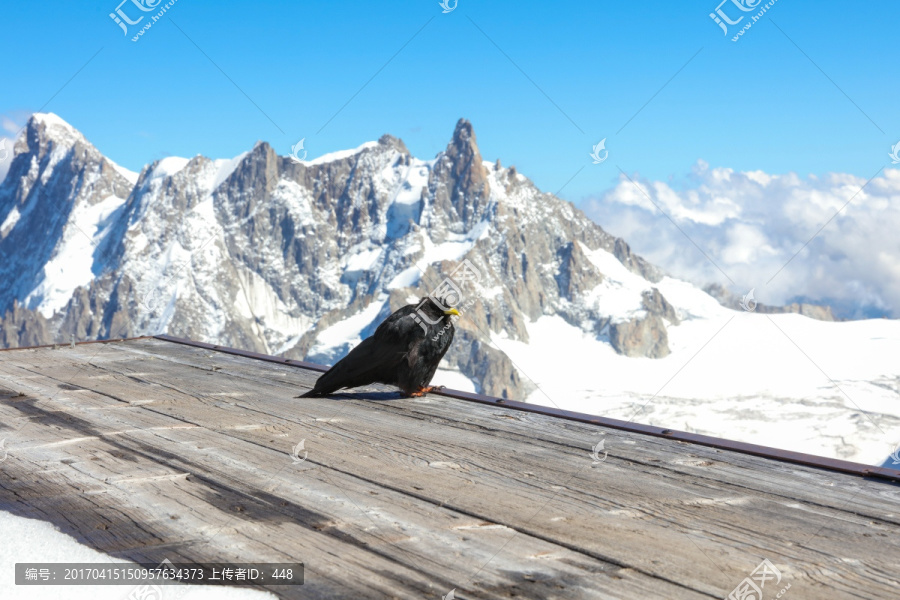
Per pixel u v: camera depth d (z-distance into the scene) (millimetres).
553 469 4691
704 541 3408
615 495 4148
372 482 4316
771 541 3422
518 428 5953
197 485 4164
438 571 2979
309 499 3945
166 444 5172
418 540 3352
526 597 2738
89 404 6656
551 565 3082
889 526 3658
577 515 3779
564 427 6012
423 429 5875
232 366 9109
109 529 3393
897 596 2797
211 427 5777
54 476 4289
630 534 3496
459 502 3961
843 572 3045
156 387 7617
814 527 3627
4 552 2951
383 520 3625
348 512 3734
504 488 4246
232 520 3559
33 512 3609
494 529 3531
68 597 2576
